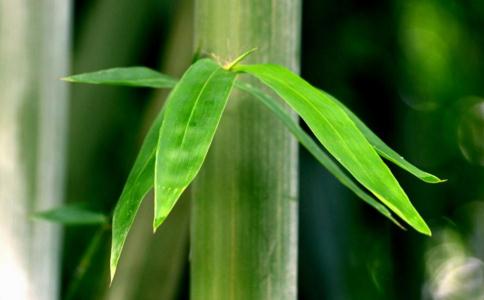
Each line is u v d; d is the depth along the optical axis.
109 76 1.15
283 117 1.14
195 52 1.21
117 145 1.72
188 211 1.50
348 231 1.80
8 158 1.40
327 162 1.16
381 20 2.06
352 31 2.05
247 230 1.20
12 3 1.40
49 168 1.42
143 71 1.17
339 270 1.73
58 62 1.42
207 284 1.21
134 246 1.52
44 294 1.42
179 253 1.51
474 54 2.38
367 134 1.12
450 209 2.40
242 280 1.20
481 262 2.99
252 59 1.20
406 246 1.99
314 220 1.74
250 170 1.20
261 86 1.20
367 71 2.03
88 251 1.42
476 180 2.43
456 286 3.10
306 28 1.95
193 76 1.08
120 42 1.70
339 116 1.08
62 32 1.43
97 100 1.70
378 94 2.00
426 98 2.46
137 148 1.57
